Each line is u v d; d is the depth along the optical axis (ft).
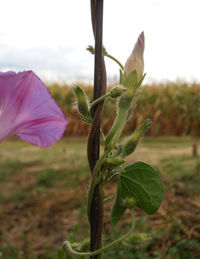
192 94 6.93
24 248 1.67
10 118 0.41
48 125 0.44
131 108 0.45
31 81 0.40
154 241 1.52
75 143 5.19
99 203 0.45
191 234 1.54
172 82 7.38
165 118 6.93
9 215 2.17
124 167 0.49
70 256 0.44
